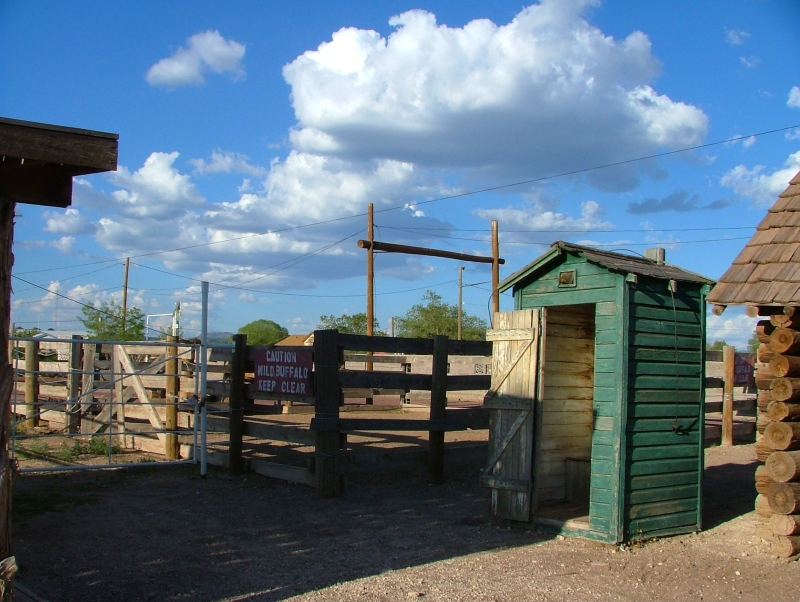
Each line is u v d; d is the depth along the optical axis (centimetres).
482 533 796
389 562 676
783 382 721
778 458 718
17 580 589
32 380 1410
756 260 740
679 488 805
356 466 991
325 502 922
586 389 960
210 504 892
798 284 682
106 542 713
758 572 677
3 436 423
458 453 1153
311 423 944
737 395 1850
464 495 1000
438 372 1060
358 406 1898
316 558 683
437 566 667
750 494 1048
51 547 688
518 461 818
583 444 954
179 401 1169
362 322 5656
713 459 1386
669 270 842
